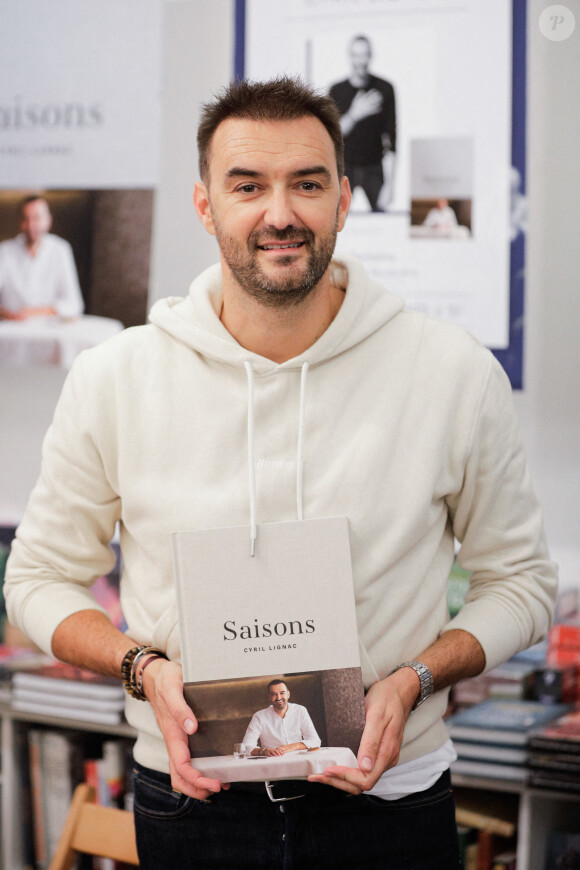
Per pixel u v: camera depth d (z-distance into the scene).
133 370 1.24
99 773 2.31
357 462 1.15
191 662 1.07
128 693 1.18
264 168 1.08
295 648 1.06
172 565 1.16
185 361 1.23
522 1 2.28
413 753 1.18
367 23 2.36
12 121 2.64
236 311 1.20
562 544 2.40
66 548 1.29
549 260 2.38
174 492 1.17
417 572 1.19
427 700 1.20
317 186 1.11
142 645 1.20
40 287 2.64
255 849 1.15
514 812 2.10
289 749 1.05
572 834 2.04
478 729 1.97
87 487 1.25
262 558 1.07
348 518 1.11
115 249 2.59
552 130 2.36
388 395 1.19
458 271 2.36
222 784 1.08
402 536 1.15
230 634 1.07
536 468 2.41
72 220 2.61
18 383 2.75
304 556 1.07
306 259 1.10
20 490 2.77
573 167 2.35
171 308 1.28
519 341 2.34
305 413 1.17
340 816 1.15
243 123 1.10
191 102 2.58
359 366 1.21
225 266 1.18
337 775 1.03
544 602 1.27
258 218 1.09
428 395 1.20
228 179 1.10
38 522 1.31
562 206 2.36
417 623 1.19
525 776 1.93
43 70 2.61
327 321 1.24
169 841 1.20
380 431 1.17
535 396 2.41
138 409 1.21
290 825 1.14
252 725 1.06
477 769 1.97
